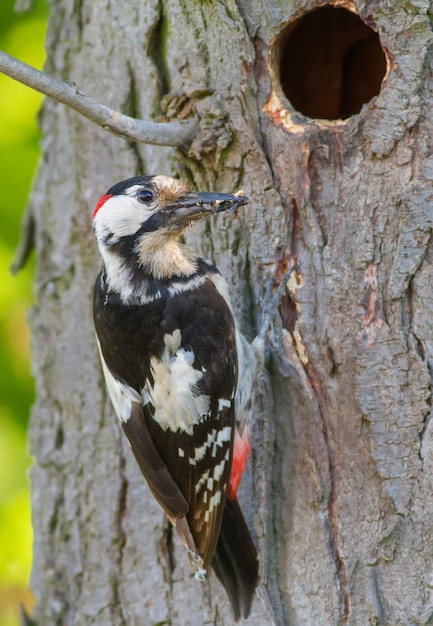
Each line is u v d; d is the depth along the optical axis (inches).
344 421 382.3
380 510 378.3
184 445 389.4
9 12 531.2
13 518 526.0
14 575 528.1
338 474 384.5
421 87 370.0
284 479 395.2
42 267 476.1
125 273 388.5
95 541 442.3
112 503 437.4
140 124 367.6
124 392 397.7
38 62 531.8
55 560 459.5
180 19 401.4
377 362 375.9
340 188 380.5
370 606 378.3
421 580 373.7
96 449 444.8
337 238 381.7
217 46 393.7
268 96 391.2
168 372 386.9
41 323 471.5
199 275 391.2
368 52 446.9
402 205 372.8
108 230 388.2
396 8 369.1
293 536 392.8
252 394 394.3
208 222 410.6
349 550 382.3
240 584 393.1
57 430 462.6
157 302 386.6
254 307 402.6
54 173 468.4
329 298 382.9
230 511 393.1
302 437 389.7
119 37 429.1
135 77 425.4
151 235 383.6
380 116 373.1
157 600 424.2
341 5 378.9
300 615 391.2
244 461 392.2
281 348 391.2
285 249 391.9
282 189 389.7
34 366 476.4
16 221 518.9
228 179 398.6
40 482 469.7
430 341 372.2
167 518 423.8
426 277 372.2
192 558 385.7
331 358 382.9
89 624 441.4
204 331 386.9
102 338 398.6
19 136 525.0
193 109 396.8
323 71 447.2
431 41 367.6
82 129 448.5
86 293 451.8
